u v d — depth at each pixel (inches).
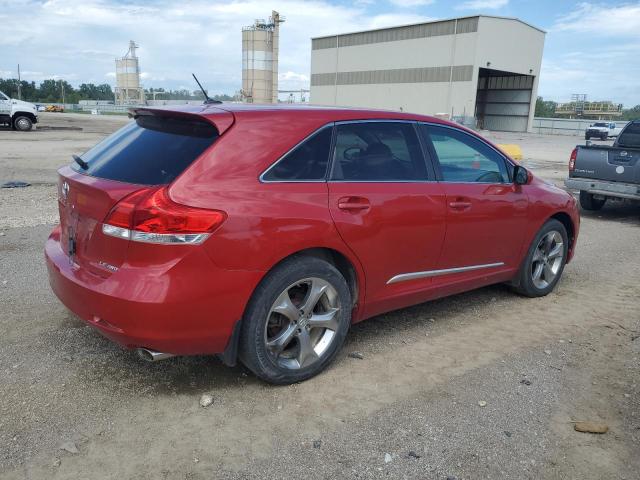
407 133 157.2
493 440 116.3
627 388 140.6
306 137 133.3
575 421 124.4
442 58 2233.0
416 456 110.0
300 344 134.3
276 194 124.4
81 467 103.1
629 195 372.8
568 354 159.3
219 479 101.6
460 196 164.6
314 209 129.5
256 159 124.2
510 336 171.2
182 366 142.6
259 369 128.4
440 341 165.3
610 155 382.9
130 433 113.9
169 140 127.6
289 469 105.0
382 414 124.3
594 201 422.0
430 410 126.6
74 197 129.2
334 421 121.0
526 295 207.5
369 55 2551.7
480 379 142.3
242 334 125.6
